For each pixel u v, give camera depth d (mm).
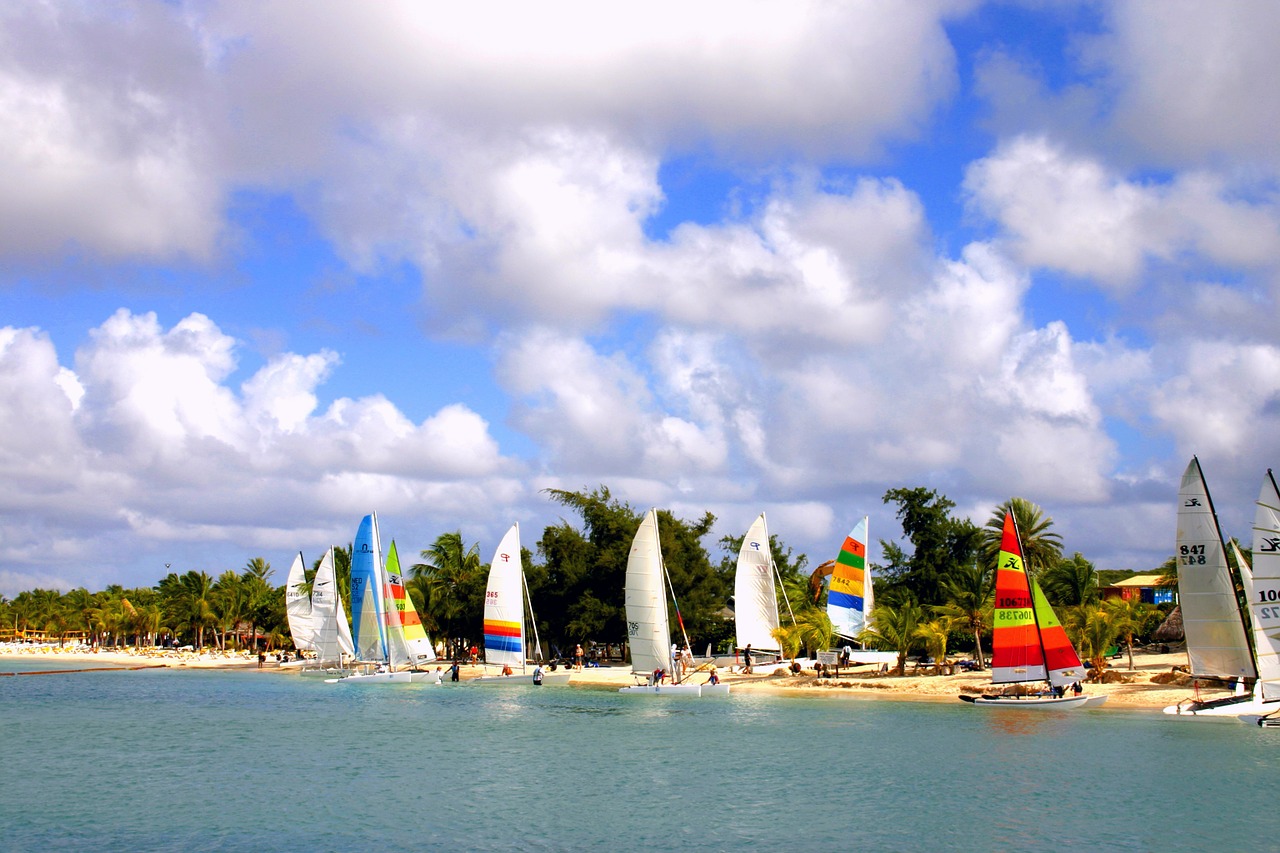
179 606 161750
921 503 97438
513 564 87000
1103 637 65562
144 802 36906
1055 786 37656
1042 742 47531
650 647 75438
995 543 97312
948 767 42031
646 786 39188
